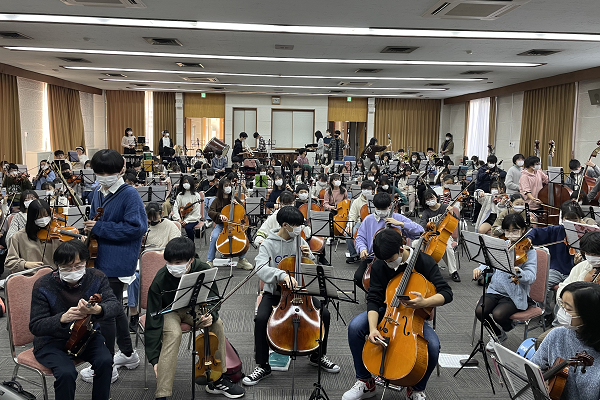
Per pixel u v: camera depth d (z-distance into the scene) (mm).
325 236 5574
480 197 7020
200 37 7906
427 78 12750
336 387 3330
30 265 3783
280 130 18688
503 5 5660
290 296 3309
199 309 3061
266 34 7594
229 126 18531
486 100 16016
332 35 7570
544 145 12500
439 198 7656
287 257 3383
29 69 12391
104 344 2871
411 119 18984
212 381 3117
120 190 3297
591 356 2098
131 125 18484
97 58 10328
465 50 8625
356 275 4734
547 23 6559
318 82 14055
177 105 18312
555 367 2094
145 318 3285
